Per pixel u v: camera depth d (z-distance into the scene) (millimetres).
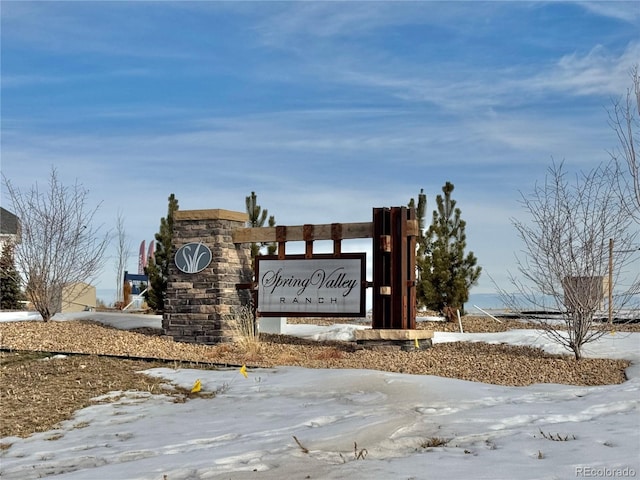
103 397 11266
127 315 22859
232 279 19359
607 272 16344
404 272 18031
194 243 19297
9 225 34219
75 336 18453
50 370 13383
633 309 17688
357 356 16547
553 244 15836
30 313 24406
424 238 24172
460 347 17578
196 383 11133
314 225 18953
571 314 15695
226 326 18906
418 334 17641
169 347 17828
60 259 21828
